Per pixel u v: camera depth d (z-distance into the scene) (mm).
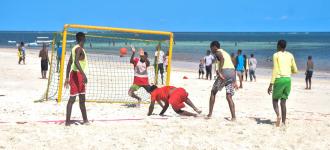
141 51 10320
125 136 6977
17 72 19672
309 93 15656
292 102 12906
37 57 32812
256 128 7895
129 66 23250
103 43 68875
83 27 10703
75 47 7543
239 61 16547
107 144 6457
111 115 9078
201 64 20828
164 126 7844
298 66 34375
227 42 105500
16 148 6105
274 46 76375
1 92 12367
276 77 7832
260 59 41688
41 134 6926
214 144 6652
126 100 11797
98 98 12000
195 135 7195
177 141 6746
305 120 9016
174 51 56344
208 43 96000
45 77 17438
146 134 7152
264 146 6641
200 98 12836
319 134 7586
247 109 10820
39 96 11695
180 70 26906
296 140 7051
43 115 8789
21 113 8953
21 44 25266
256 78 22844
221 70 8461
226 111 10227
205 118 8781
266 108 11133
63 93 12367
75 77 7605
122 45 60781
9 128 7289
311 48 66688
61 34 11172
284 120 8102
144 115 9172
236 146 6594
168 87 9078
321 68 32594
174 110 9062
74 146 6281
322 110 11219
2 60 28172
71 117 8648
